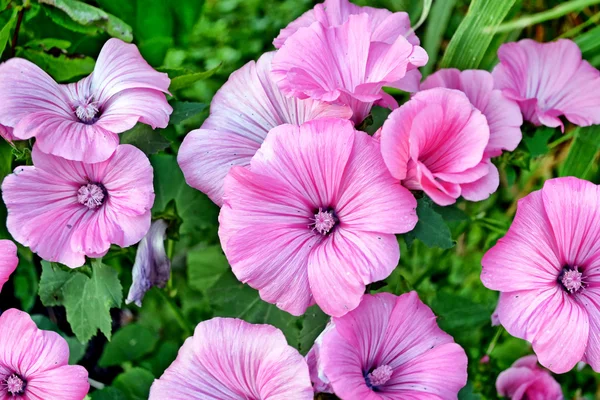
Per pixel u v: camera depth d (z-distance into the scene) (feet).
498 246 1.79
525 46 2.06
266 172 1.73
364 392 1.67
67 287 1.92
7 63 1.80
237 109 1.88
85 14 2.06
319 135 1.72
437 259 2.29
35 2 2.07
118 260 2.10
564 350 1.75
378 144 1.73
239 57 2.85
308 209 1.77
